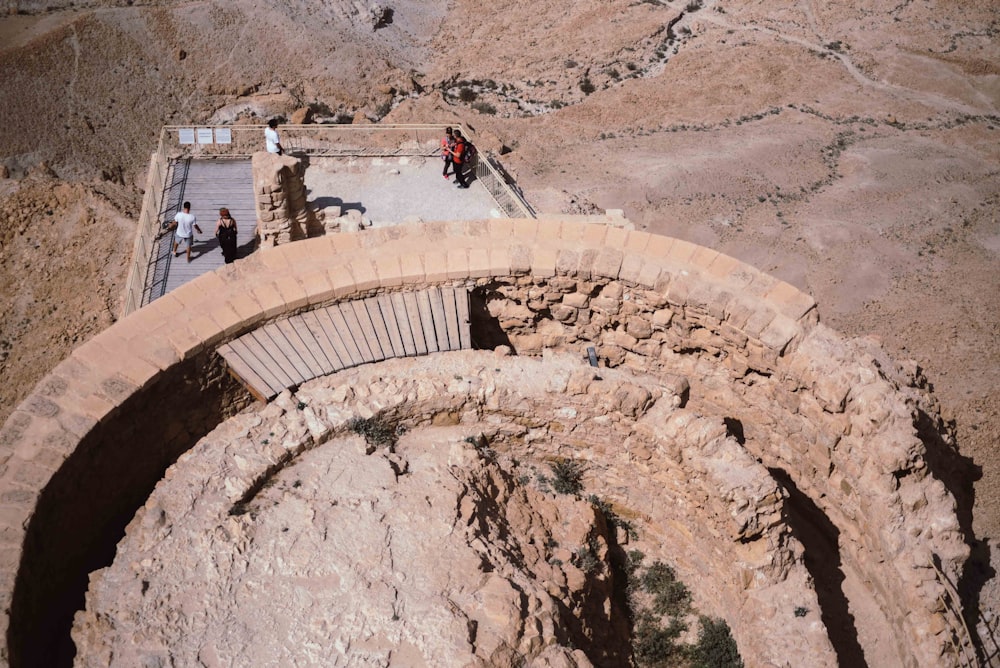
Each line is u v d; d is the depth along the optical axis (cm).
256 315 1944
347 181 2966
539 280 2055
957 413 3052
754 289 1925
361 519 1542
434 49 5731
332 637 1379
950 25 5888
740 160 4581
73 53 4875
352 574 1455
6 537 1491
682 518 1756
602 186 4334
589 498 1856
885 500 1708
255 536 1525
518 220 2130
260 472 1630
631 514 1850
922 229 4141
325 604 1421
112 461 1770
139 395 1775
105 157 4597
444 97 5206
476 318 2145
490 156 4294
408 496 1581
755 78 5369
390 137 3197
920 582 1631
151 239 2700
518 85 5341
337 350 1930
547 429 1825
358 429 1758
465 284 2064
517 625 1381
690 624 1722
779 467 1948
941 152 4772
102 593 1452
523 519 1681
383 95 5144
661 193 4309
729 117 5041
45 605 1562
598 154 4647
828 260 3919
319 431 1717
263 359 1898
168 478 1633
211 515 1564
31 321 3600
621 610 1750
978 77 5484
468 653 1330
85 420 1684
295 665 1354
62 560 1647
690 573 1781
